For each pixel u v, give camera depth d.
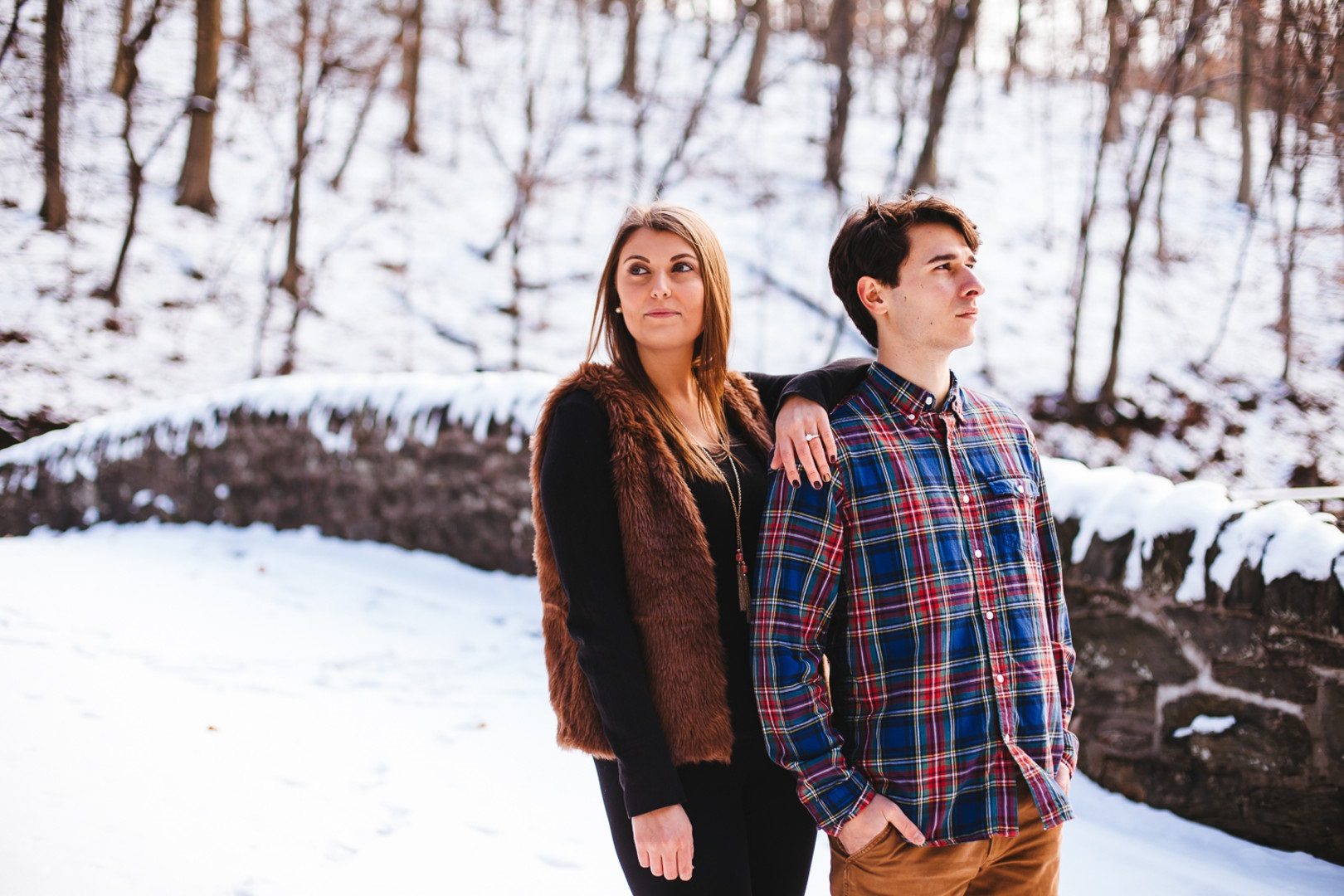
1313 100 9.70
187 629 4.79
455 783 3.27
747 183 19.98
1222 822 2.99
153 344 14.01
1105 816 3.09
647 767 1.62
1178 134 23.89
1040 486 1.93
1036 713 1.74
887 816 1.65
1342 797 2.79
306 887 2.53
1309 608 2.84
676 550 1.71
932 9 20.45
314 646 4.69
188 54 22.03
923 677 1.68
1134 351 15.30
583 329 16.41
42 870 2.42
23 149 16.11
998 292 17.06
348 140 21.36
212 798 2.96
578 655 1.69
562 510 1.69
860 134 23.19
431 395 6.20
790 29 30.20
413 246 18.09
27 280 14.30
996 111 25.45
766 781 1.81
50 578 5.50
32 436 11.70
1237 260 17.91
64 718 3.42
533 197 18.25
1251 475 12.71
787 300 16.61
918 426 1.79
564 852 2.84
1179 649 3.09
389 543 6.25
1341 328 15.38
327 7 17.36
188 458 7.09
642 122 20.16
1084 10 13.95
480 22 26.50
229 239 17.06
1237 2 10.34
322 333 15.39
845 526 1.71
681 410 1.95
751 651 1.70
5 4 15.05
